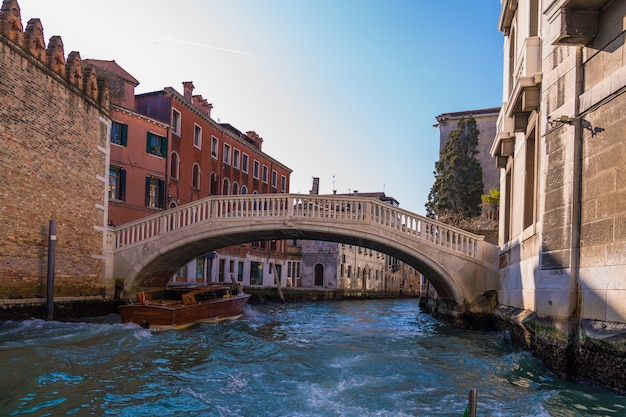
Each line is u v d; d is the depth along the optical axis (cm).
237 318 1786
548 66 777
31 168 1216
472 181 2614
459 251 1509
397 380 771
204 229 1664
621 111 590
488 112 2823
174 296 1572
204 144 2923
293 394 672
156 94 2555
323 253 4334
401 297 6000
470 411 299
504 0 1190
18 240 1172
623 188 579
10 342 957
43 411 566
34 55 1225
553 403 578
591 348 611
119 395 643
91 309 1483
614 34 614
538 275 771
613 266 586
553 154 739
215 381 737
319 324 1789
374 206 1584
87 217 1476
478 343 1220
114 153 2212
